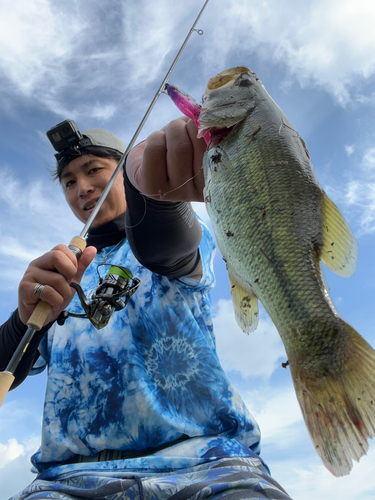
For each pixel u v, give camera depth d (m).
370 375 0.31
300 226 0.37
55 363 0.62
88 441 0.55
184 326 0.61
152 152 0.48
